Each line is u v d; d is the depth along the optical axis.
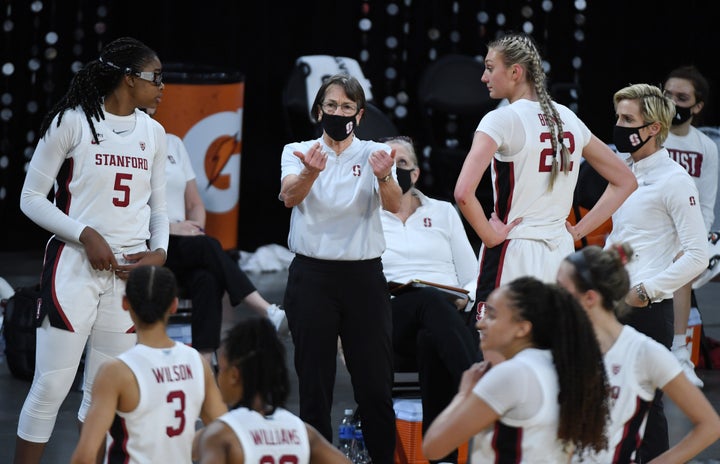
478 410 10.62
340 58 31.77
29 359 21.91
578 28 37.12
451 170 33.62
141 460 12.17
